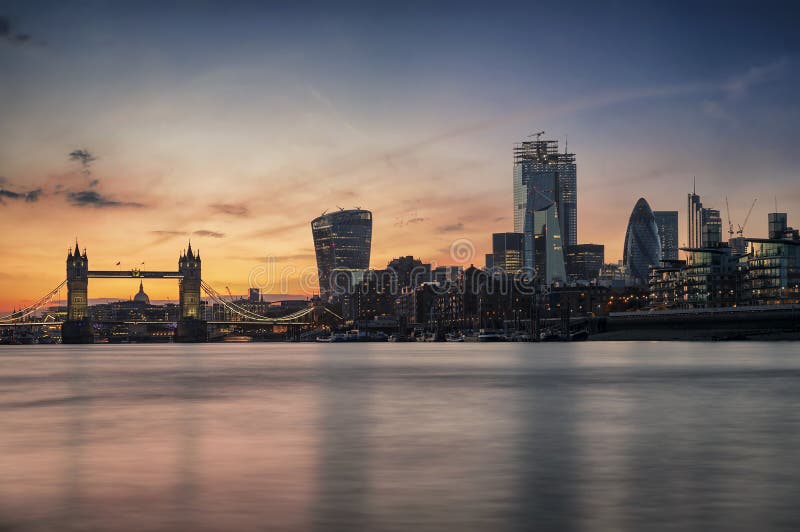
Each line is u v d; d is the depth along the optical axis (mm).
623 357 184250
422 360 185500
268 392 91000
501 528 29078
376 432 54781
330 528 29156
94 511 31797
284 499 33844
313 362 185250
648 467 41031
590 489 35719
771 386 93375
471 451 46375
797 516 30703
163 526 29484
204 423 60656
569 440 50594
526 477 38406
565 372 125875
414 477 38531
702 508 32031
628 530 28766
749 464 41844
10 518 30719
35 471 40344
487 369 138625
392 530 28891
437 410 69312
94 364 189000
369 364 167875
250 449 47375
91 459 44000
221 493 35031
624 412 66688
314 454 45438
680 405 72250
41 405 76875
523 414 65625
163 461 43219
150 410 71062
